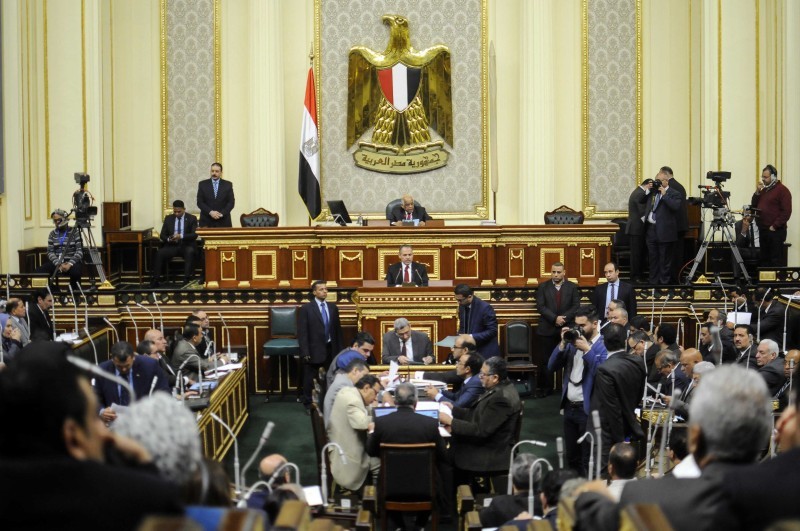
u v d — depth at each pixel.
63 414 2.47
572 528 3.40
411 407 8.68
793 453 2.67
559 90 20.19
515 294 15.36
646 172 20.30
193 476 3.33
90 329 14.09
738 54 18.61
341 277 15.53
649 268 17.77
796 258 17.84
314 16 20.08
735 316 13.13
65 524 2.31
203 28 19.91
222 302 15.24
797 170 17.81
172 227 18.41
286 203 20.02
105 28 19.06
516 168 20.08
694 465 4.07
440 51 20.16
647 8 20.20
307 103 17.61
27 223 17.61
